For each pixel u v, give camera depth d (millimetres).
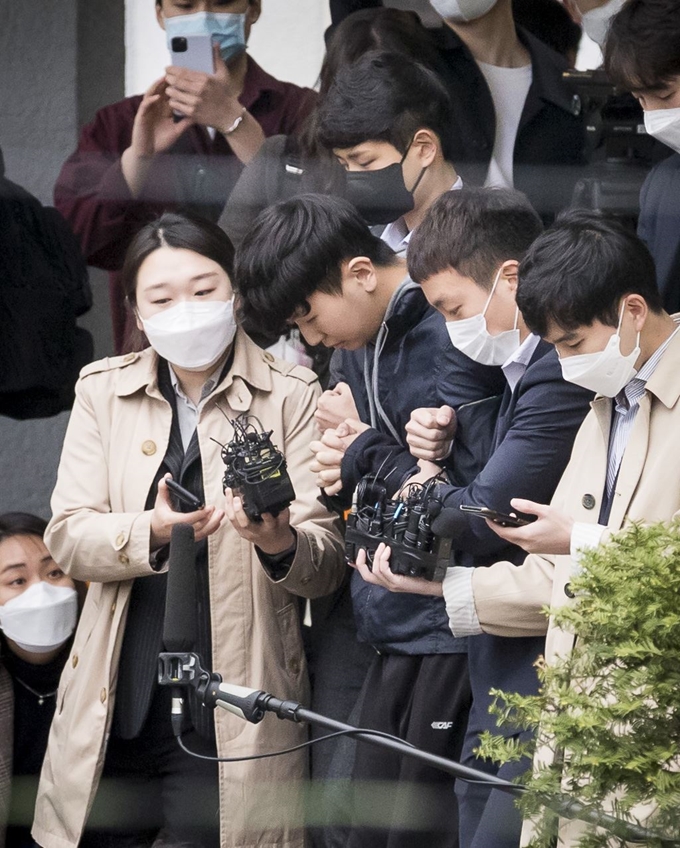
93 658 11547
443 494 10500
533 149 12383
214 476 11578
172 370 11914
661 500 9336
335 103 12078
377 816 11367
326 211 11211
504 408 10727
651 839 7410
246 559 11555
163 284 11516
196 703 11484
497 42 12430
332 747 11758
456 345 10727
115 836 11594
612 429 9867
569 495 9828
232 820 11320
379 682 11398
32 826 12000
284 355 12688
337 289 11180
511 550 10570
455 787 10812
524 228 10625
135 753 11602
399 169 11961
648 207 11922
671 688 7426
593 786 7488
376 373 11438
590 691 7887
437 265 10625
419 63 12180
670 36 10812
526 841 9375
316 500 11719
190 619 9109
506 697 7934
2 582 12250
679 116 11094
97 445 11852
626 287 9422
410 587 10266
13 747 12281
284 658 11633
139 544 11211
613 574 7727
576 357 9555
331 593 12094
